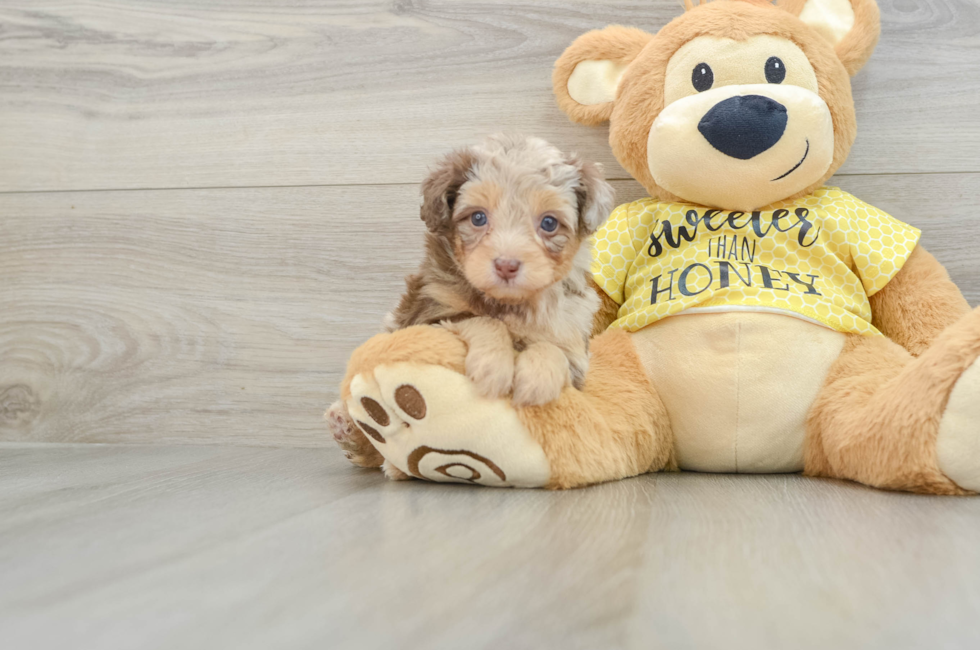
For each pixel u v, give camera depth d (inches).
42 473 59.6
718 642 22.7
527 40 75.5
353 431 58.0
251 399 79.3
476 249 47.9
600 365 60.0
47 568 31.0
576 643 22.5
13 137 82.2
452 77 76.6
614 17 74.4
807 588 28.0
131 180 80.8
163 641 22.8
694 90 60.7
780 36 60.6
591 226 50.5
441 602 26.2
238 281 79.4
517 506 44.2
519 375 49.0
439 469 51.3
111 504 45.4
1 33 81.2
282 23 78.9
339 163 78.2
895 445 49.3
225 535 36.7
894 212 71.2
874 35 63.6
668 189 62.9
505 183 48.4
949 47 70.5
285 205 78.9
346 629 23.6
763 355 57.3
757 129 57.2
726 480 55.5
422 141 77.2
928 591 27.5
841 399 55.2
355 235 78.1
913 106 70.9
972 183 70.3
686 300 58.9
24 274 81.5
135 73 80.7
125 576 29.7
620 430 55.4
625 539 35.6
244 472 60.2
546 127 75.3
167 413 80.3
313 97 78.5
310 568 30.6
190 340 80.0
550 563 31.3
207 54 79.9
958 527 38.2
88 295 81.2
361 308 78.0
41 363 81.4
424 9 77.0
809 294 58.6
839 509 43.1
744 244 61.3
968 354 46.6
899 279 60.9
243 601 26.4
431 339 48.8
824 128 59.1
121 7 80.8
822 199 63.1
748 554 32.8
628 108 63.4
